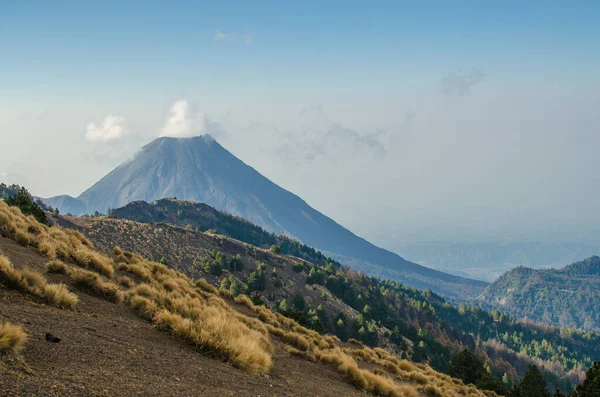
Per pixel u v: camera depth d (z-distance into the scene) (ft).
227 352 35.81
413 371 90.22
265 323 77.30
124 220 580.30
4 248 48.70
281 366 46.29
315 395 36.11
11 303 30.55
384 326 558.97
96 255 61.36
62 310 34.30
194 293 71.05
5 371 18.60
